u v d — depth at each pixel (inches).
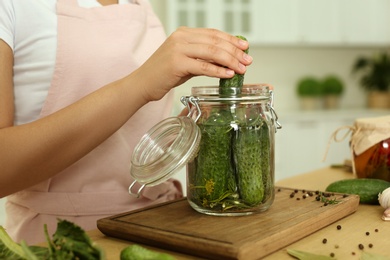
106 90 34.3
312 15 143.3
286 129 135.9
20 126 34.3
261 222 30.6
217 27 133.0
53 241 24.4
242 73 32.3
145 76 33.5
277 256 27.5
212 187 32.0
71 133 34.0
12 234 43.5
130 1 47.0
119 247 30.1
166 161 30.2
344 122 140.7
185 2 129.8
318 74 159.2
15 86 40.4
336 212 33.7
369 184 38.6
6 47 38.1
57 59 40.1
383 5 150.8
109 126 34.6
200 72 32.1
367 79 157.4
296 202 35.6
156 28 47.2
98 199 41.8
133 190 42.7
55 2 41.4
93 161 41.9
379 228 32.5
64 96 40.9
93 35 41.5
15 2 39.0
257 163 32.0
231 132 32.0
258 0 136.7
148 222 31.4
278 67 154.9
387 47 165.2
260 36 138.1
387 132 42.9
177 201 37.2
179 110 120.8
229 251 26.1
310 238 30.7
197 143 31.0
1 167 33.6
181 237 28.0
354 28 148.6
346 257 27.1
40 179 35.9
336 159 140.7
